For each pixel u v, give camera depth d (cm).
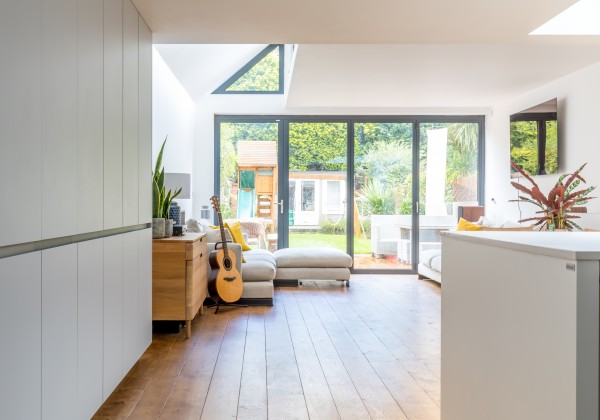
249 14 336
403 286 677
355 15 340
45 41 185
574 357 116
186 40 391
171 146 613
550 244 136
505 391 151
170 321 419
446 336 203
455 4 321
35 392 178
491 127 785
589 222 454
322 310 517
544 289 129
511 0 314
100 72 248
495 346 158
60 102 199
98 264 246
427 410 261
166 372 319
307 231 805
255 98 786
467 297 181
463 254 185
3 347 156
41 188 182
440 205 811
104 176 253
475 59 509
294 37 387
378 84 621
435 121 808
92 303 237
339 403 270
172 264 405
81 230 221
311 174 805
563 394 121
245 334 418
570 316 118
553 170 589
